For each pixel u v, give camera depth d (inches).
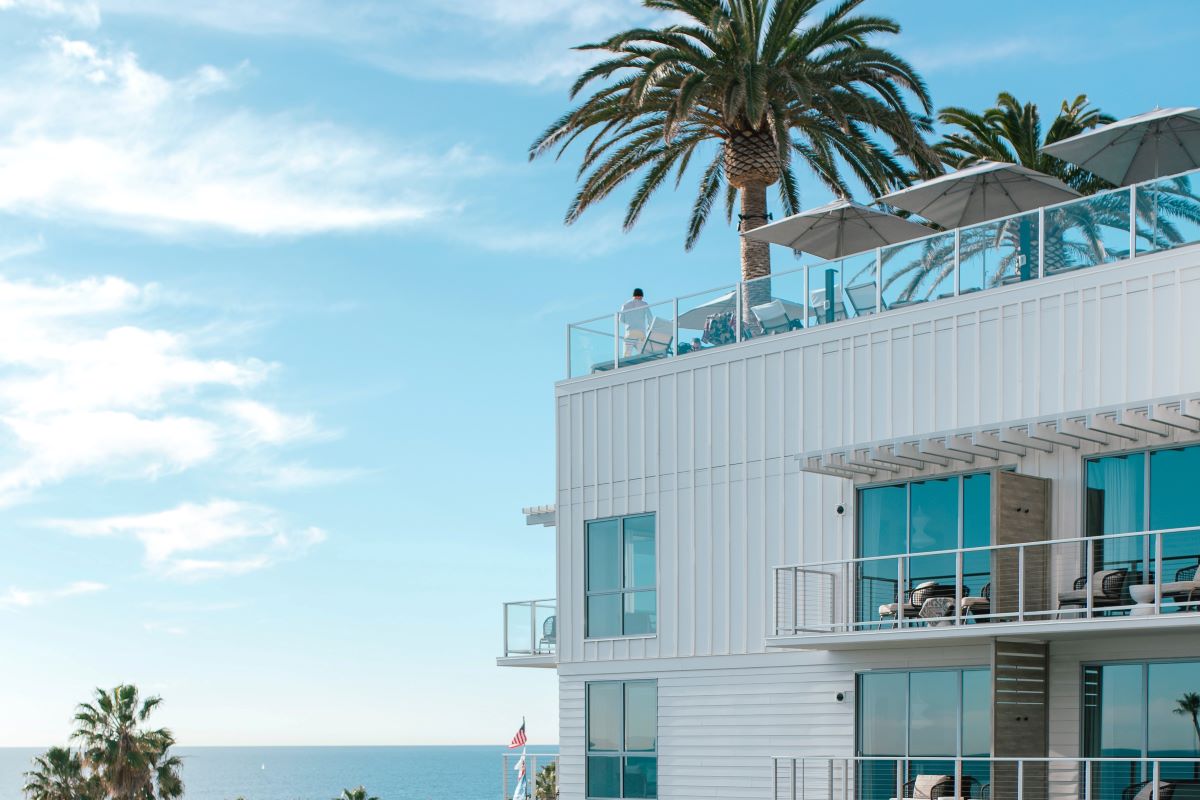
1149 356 808.9
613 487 1093.8
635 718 1051.3
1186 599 759.1
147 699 2566.4
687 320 1074.7
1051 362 852.6
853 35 1382.9
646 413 1079.0
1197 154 1013.8
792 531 972.6
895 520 920.3
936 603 857.5
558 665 1108.5
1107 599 791.7
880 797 889.5
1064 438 826.2
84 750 2487.7
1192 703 764.6
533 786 1210.0
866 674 912.9
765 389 1002.7
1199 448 782.5
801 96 1237.7
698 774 1000.9
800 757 891.4
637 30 1323.8
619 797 1051.9
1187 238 806.5
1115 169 1045.8
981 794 839.1
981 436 826.8
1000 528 817.5
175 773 2551.7
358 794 3125.0
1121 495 815.1
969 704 856.3
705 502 1027.9
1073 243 863.1
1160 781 765.3
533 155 1391.5
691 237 1537.9
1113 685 799.7
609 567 1088.2
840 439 952.3
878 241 1190.3
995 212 1120.2
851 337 957.2
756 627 981.8
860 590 928.3
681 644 1026.1
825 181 1437.0
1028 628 781.3
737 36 1320.1
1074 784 803.4
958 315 901.8
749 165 1387.8
